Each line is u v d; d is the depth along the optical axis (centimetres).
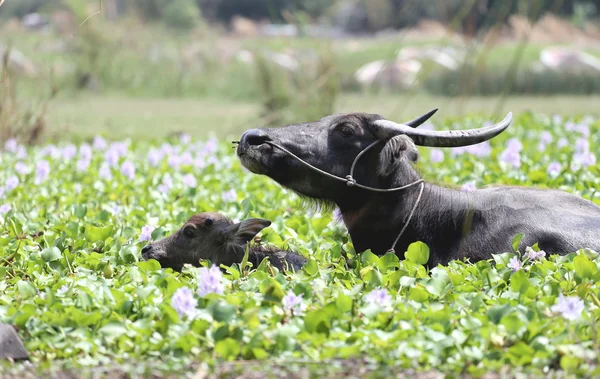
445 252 1085
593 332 781
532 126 2425
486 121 2480
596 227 1070
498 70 4350
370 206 1079
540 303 855
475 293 920
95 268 1068
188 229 1085
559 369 749
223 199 1480
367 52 4997
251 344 771
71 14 5269
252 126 3011
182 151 2234
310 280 966
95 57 4722
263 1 7881
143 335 801
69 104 3978
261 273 970
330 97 2834
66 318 828
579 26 3803
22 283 916
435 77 4119
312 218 1319
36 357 789
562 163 1727
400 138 1070
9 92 2403
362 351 770
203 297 869
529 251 1008
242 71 5022
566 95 4347
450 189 1110
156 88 4797
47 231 1216
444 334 788
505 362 748
